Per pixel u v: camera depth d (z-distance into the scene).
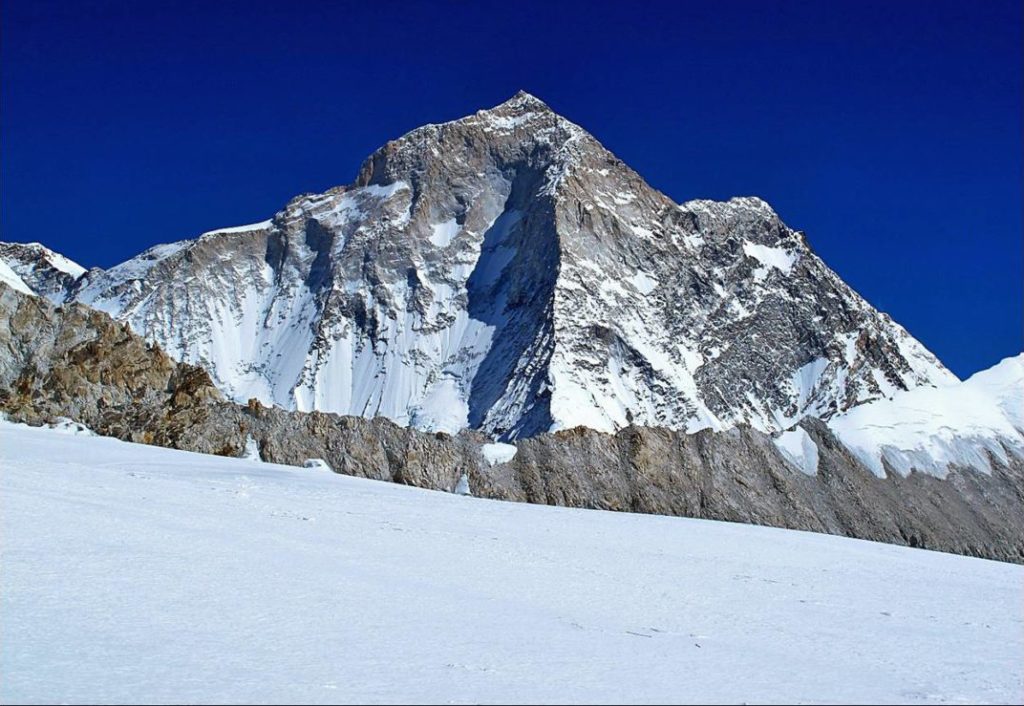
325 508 45.31
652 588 34.72
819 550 55.81
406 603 27.11
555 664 22.31
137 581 25.72
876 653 27.22
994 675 25.44
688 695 20.61
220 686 18.50
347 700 18.30
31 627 21.09
